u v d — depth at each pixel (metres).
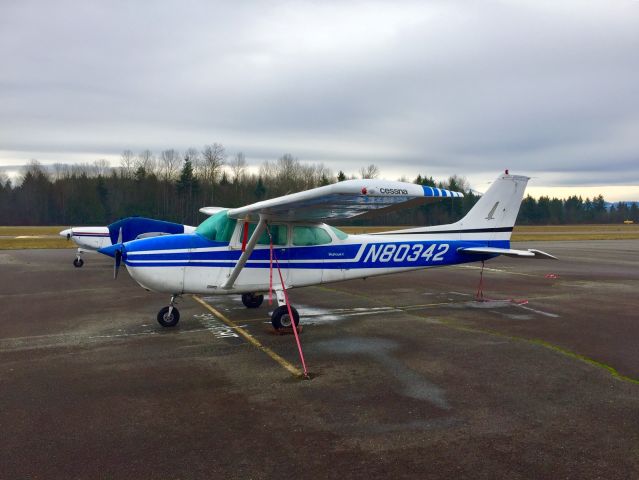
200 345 6.31
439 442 3.56
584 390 4.68
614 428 3.82
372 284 12.51
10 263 17.03
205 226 7.32
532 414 4.09
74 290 11.14
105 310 8.73
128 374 5.12
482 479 3.05
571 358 5.77
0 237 32.69
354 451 3.42
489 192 9.19
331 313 8.55
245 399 4.41
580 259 20.03
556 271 15.61
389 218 69.12
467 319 8.05
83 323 7.64
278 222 7.47
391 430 3.77
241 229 7.26
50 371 5.22
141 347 6.21
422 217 69.88
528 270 15.96
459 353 5.96
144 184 63.34
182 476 3.08
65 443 3.54
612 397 4.50
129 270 6.88
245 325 7.48
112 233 14.62
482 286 12.14
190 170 61.94
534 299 10.16
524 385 4.81
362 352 6.00
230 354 5.90
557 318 8.16
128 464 3.23
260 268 7.38
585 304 9.55
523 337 6.80
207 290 7.16
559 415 4.07
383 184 5.29
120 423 3.89
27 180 69.00
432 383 4.86
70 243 26.73
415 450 3.44
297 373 5.17
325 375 5.11
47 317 8.12
